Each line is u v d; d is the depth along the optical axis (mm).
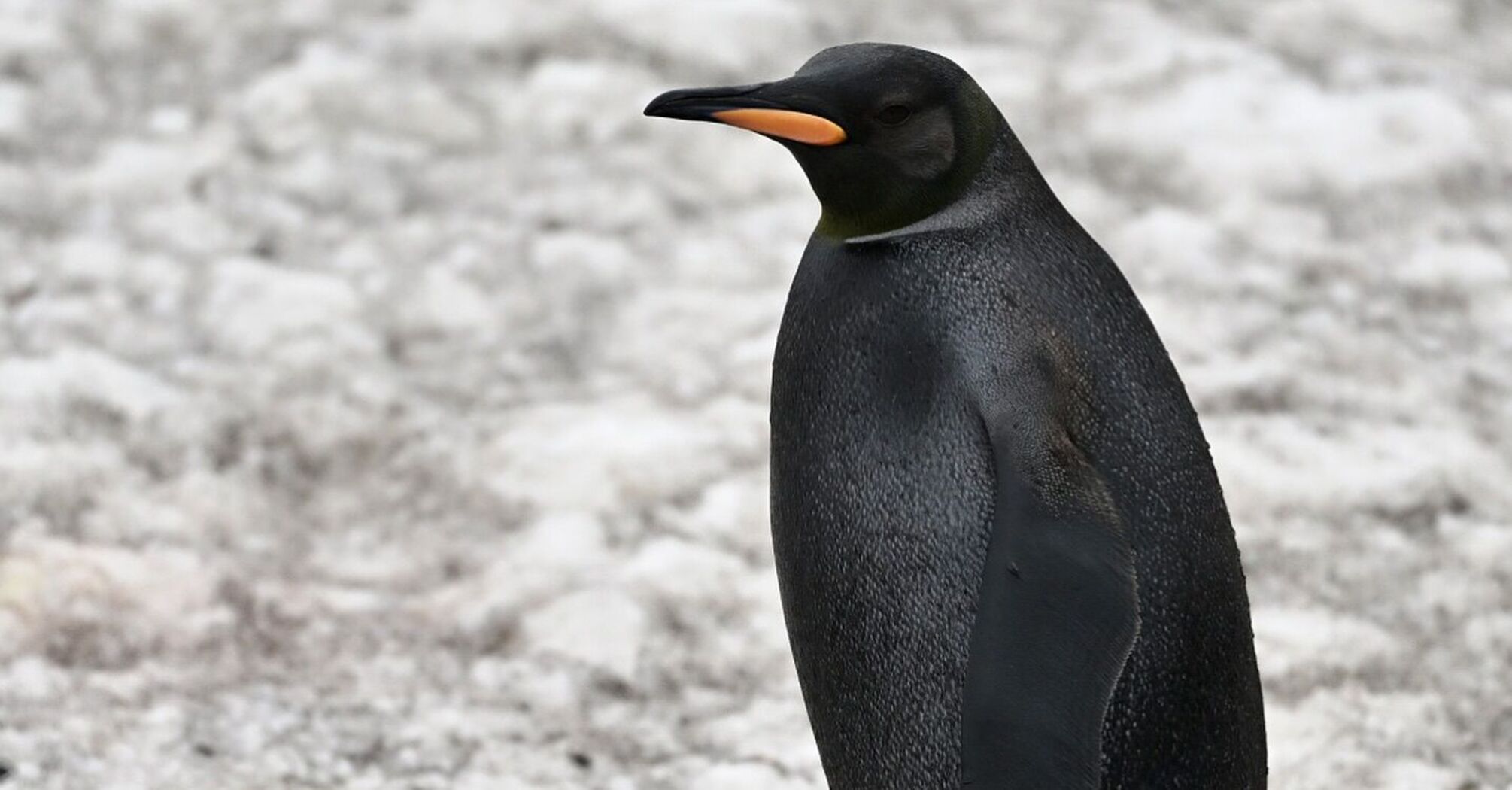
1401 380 13391
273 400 13000
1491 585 10977
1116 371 6273
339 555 11547
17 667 9727
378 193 15719
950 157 6402
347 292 14234
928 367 6238
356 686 10031
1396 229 15523
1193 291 14438
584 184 15859
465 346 13898
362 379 13312
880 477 6289
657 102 6445
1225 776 6441
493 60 17500
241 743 9297
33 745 8969
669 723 9852
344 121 16578
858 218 6492
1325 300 14484
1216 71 17453
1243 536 11469
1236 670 6441
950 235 6383
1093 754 5750
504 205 15609
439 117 16656
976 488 6141
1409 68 17781
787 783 9195
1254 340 13828
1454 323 14328
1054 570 5836
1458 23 19125
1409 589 10961
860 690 6488
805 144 6348
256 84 17016
